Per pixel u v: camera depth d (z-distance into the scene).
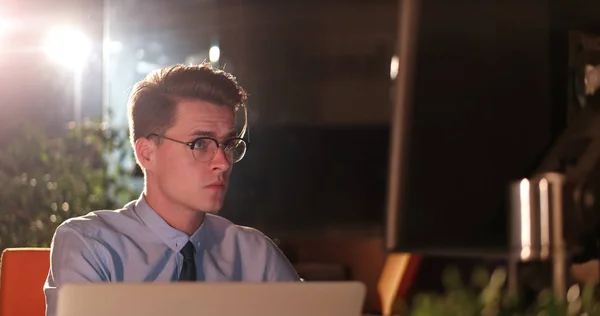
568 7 1.58
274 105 6.16
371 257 4.29
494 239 1.56
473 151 1.57
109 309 1.19
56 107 4.29
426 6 1.56
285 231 5.87
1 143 3.92
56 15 4.34
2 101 4.18
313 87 6.45
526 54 1.57
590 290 1.21
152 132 1.94
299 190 6.06
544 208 1.53
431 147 1.56
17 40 4.27
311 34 6.58
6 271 2.15
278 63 6.20
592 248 1.58
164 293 1.20
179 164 1.92
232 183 5.77
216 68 2.00
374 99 6.47
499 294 1.18
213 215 2.20
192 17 5.13
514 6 1.57
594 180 1.58
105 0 4.49
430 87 1.56
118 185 3.67
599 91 1.59
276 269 2.18
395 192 1.57
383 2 6.41
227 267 2.11
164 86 1.94
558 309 1.17
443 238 1.56
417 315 1.16
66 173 3.61
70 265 1.92
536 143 1.58
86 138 3.76
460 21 1.56
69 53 4.34
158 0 4.87
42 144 3.64
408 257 2.73
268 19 6.10
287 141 6.23
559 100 1.59
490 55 1.57
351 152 6.42
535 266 1.53
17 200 3.53
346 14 6.52
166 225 2.01
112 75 4.52
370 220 6.04
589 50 1.59
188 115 1.91
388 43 6.40
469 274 1.77
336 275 4.43
